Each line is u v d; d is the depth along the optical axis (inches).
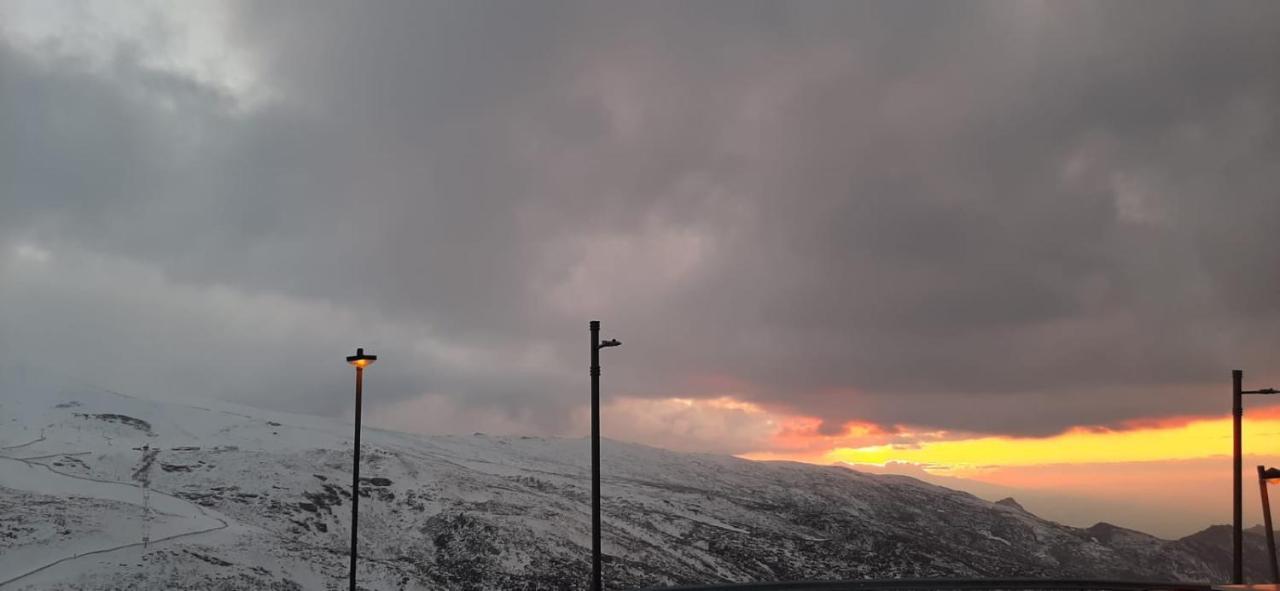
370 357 1521.9
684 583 3523.6
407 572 3262.8
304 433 7263.8
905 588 1860.2
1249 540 7327.8
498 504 4594.0
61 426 6038.4
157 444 5880.9
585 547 3922.2
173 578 2465.6
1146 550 6560.0
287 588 2657.5
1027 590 1894.7
